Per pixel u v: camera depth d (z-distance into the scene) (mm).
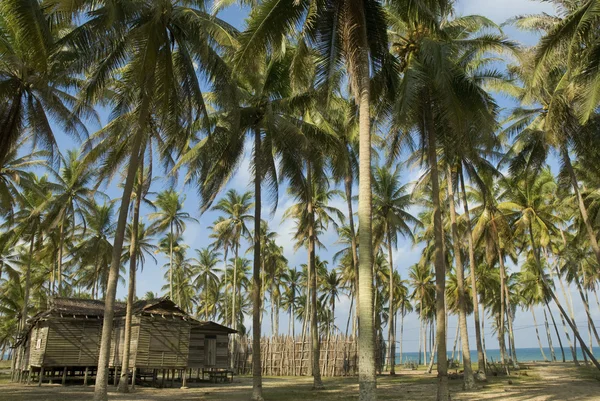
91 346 27172
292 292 65812
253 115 19297
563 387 21734
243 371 43438
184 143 17609
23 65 17625
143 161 21719
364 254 11141
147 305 25500
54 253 41656
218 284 64125
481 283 46938
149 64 13828
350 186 26281
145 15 14734
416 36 16000
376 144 22125
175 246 54312
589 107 13844
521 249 37812
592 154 21344
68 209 34844
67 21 13117
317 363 23828
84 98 15250
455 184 27422
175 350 25625
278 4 12008
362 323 10773
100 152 20188
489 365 37750
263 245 48531
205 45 14023
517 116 24328
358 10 12320
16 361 35344
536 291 52281
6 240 35375
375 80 15203
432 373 40406
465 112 14961
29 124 20500
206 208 20188
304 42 12836
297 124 19219
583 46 15633
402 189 34000
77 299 30406
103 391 12977
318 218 34844
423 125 16859
